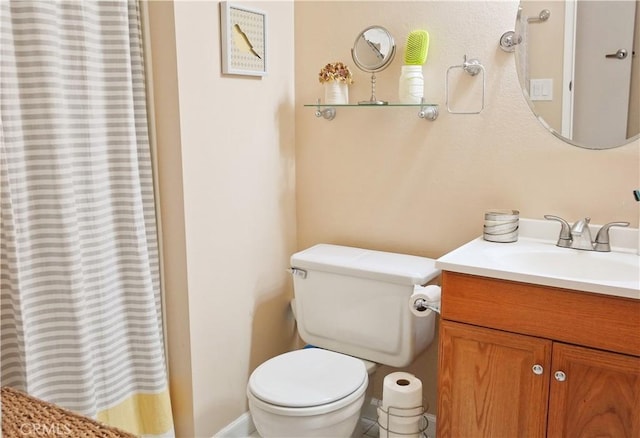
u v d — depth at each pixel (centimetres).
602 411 152
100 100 184
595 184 190
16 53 163
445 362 174
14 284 166
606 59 183
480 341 167
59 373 180
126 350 200
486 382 168
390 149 225
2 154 159
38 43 162
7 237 163
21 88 165
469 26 203
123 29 184
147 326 198
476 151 208
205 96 202
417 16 212
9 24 160
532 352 159
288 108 241
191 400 210
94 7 179
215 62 204
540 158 197
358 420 205
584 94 188
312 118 240
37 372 177
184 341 207
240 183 221
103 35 183
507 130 202
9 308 169
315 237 249
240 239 223
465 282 167
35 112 166
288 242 249
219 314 217
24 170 167
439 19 208
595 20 183
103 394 192
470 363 170
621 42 180
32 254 172
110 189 191
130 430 203
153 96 197
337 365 201
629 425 149
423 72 214
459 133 210
